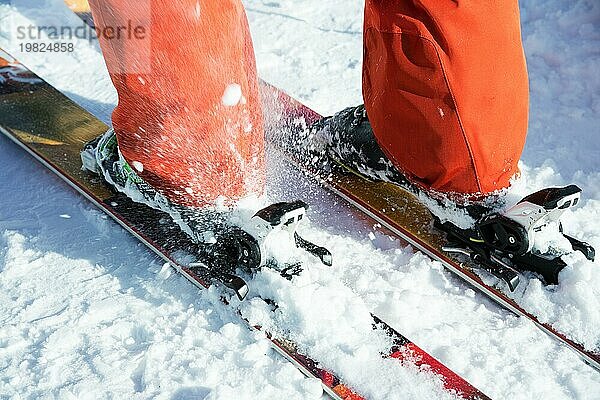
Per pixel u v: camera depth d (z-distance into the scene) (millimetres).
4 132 3078
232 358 2158
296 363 2133
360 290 2445
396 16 2123
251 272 2346
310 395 2055
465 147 2229
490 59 2133
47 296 2391
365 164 2697
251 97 2139
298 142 2951
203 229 2365
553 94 3545
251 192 2283
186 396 2045
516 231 2316
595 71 3635
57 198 2855
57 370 2121
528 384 2123
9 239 2615
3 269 2488
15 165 3039
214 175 2182
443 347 2238
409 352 2150
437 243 2578
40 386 2072
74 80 3574
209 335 2223
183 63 1974
